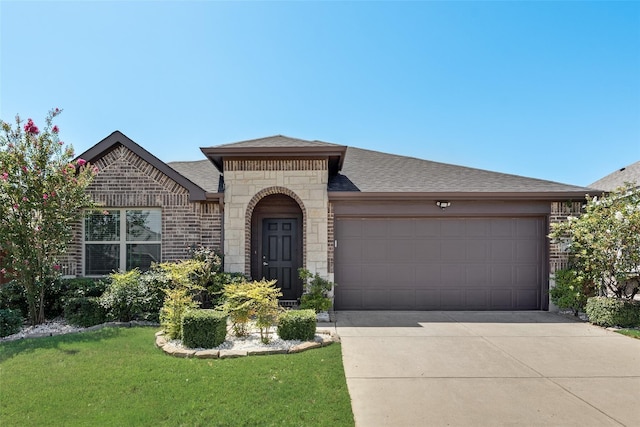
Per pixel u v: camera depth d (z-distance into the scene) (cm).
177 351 654
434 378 581
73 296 962
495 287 1141
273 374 562
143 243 1124
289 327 742
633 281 1004
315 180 1118
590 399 510
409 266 1143
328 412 452
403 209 1127
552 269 1117
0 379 536
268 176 1122
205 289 994
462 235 1148
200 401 472
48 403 465
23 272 884
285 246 1188
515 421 448
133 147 1099
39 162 868
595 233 967
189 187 1103
